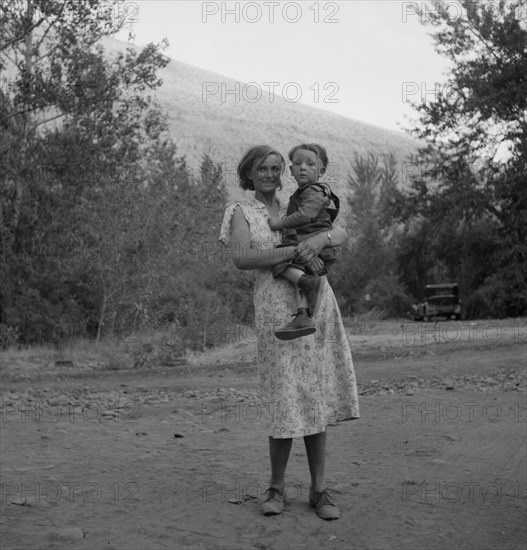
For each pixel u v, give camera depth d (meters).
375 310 44.12
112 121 28.84
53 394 12.82
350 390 4.90
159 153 31.50
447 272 49.09
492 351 18.55
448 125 39.56
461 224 45.72
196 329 25.97
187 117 111.19
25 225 28.30
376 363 18.03
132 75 29.62
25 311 28.41
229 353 24.05
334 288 46.50
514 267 42.00
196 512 4.72
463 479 5.62
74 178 27.88
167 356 21.91
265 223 4.86
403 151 114.19
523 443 7.06
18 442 7.31
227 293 31.09
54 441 7.38
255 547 4.10
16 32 27.00
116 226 27.81
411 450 6.75
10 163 27.02
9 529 4.37
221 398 11.36
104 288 27.97
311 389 4.74
